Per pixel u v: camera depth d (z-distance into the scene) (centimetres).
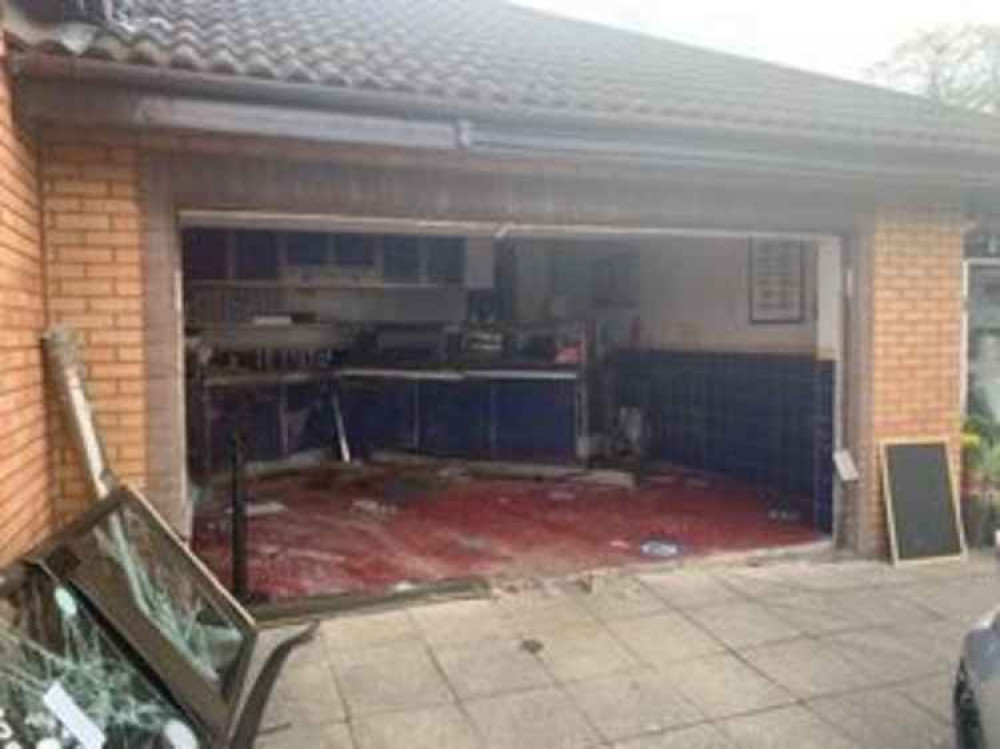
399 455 905
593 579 513
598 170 474
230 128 378
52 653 254
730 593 493
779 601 480
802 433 691
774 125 471
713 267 797
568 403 854
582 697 367
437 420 904
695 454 835
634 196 498
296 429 881
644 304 906
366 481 800
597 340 933
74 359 377
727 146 468
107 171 393
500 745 330
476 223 473
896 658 404
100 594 281
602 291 985
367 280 930
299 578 514
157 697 279
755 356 747
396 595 481
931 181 521
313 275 903
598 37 788
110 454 399
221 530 632
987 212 593
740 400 768
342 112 395
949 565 553
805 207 541
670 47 805
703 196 514
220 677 320
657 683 379
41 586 264
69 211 388
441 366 863
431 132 411
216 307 870
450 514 675
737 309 768
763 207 530
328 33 529
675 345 856
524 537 605
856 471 566
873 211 558
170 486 410
